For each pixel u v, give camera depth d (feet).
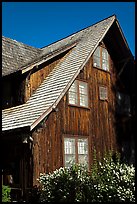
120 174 30.19
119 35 52.70
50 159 37.68
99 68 49.80
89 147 44.04
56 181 31.32
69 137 41.04
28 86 44.06
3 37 55.42
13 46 55.72
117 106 51.85
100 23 54.90
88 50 47.11
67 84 41.04
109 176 29.48
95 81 48.32
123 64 54.90
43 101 40.27
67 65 47.11
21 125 35.86
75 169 31.30
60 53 49.06
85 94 45.75
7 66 49.32
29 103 42.09
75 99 43.52
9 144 38.83
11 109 43.52
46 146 37.47
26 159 36.35
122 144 50.75
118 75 54.19
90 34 53.16
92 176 29.99
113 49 54.54
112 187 27.78
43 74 46.96
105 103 49.42
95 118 46.55
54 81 44.29
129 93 55.47
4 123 38.99
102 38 49.19
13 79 45.60
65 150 40.16
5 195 30.81
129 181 28.32
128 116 52.95
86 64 47.16
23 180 36.17
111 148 48.24
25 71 42.60
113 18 52.06
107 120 48.88
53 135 38.73
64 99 41.34
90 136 44.78
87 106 45.55
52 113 39.11
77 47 51.57
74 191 29.55
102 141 46.83
